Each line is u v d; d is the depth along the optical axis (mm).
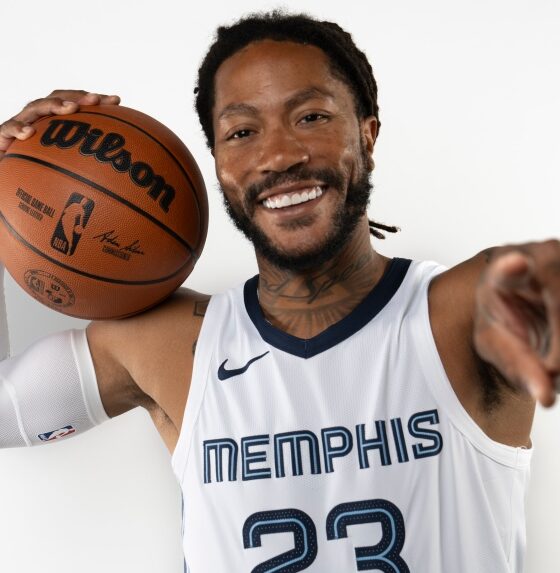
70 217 1025
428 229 1605
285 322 1097
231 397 1064
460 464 980
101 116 1084
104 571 1635
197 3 1646
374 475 972
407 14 1608
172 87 1649
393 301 1065
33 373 1249
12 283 1600
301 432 1009
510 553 1019
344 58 1120
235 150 1081
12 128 1088
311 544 971
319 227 1042
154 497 1625
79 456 1640
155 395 1161
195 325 1167
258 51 1086
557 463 1553
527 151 1589
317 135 1046
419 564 947
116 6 1662
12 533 1646
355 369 1028
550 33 1586
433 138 1604
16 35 1672
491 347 603
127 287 1078
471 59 1598
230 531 1004
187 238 1094
